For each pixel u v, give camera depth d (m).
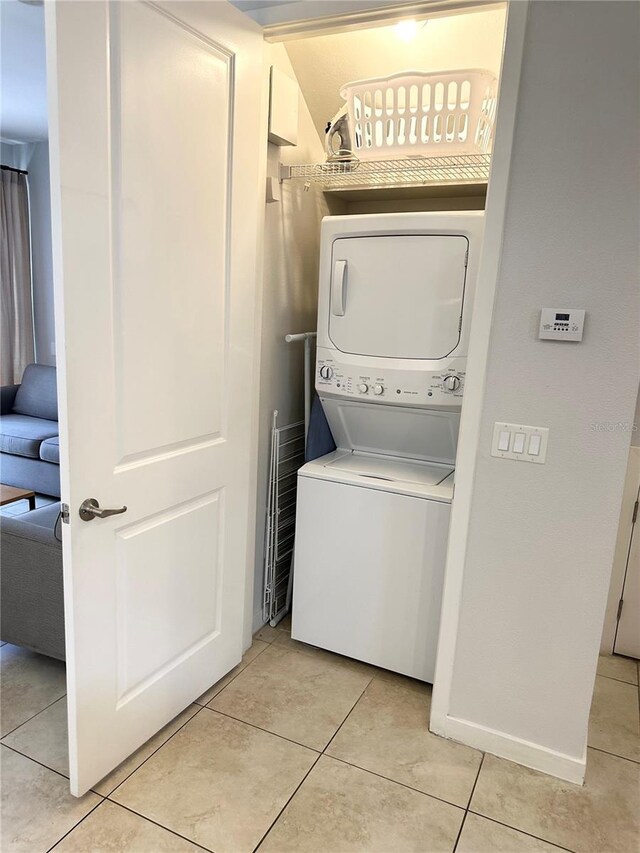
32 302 5.61
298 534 2.30
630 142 1.46
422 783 1.75
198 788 1.69
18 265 5.36
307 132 2.40
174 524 1.80
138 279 1.52
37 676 2.15
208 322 1.80
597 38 1.45
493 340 1.68
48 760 1.75
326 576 2.27
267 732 1.93
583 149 1.51
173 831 1.54
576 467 1.65
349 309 2.20
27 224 5.43
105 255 1.42
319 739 1.91
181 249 1.65
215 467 1.93
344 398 2.30
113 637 1.63
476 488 1.77
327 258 2.21
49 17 1.21
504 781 1.77
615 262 1.52
